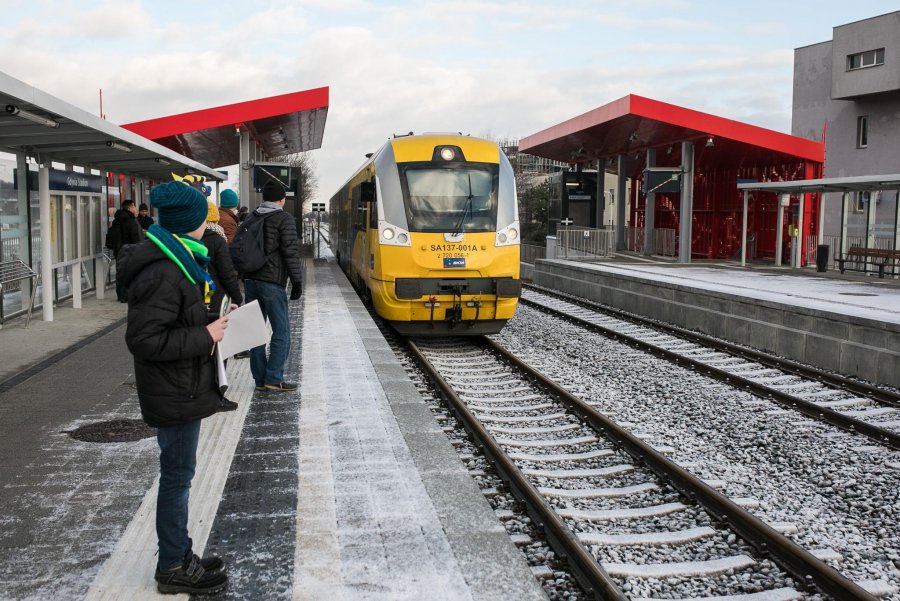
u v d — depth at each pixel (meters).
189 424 3.67
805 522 5.77
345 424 6.90
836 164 37.12
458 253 12.19
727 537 5.39
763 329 13.74
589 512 5.76
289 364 9.59
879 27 33.25
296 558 4.23
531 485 5.78
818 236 25.12
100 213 16.38
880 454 7.49
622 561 5.03
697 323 16.09
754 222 32.25
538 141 34.34
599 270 21.78
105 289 16.56
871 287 18.64
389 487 5.34
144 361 3.55
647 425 8.38
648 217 32.28
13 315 12.38
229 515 4.82
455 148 12.72
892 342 10.78
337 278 22.62
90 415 7.04
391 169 12.54
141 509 4.89
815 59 38.22
